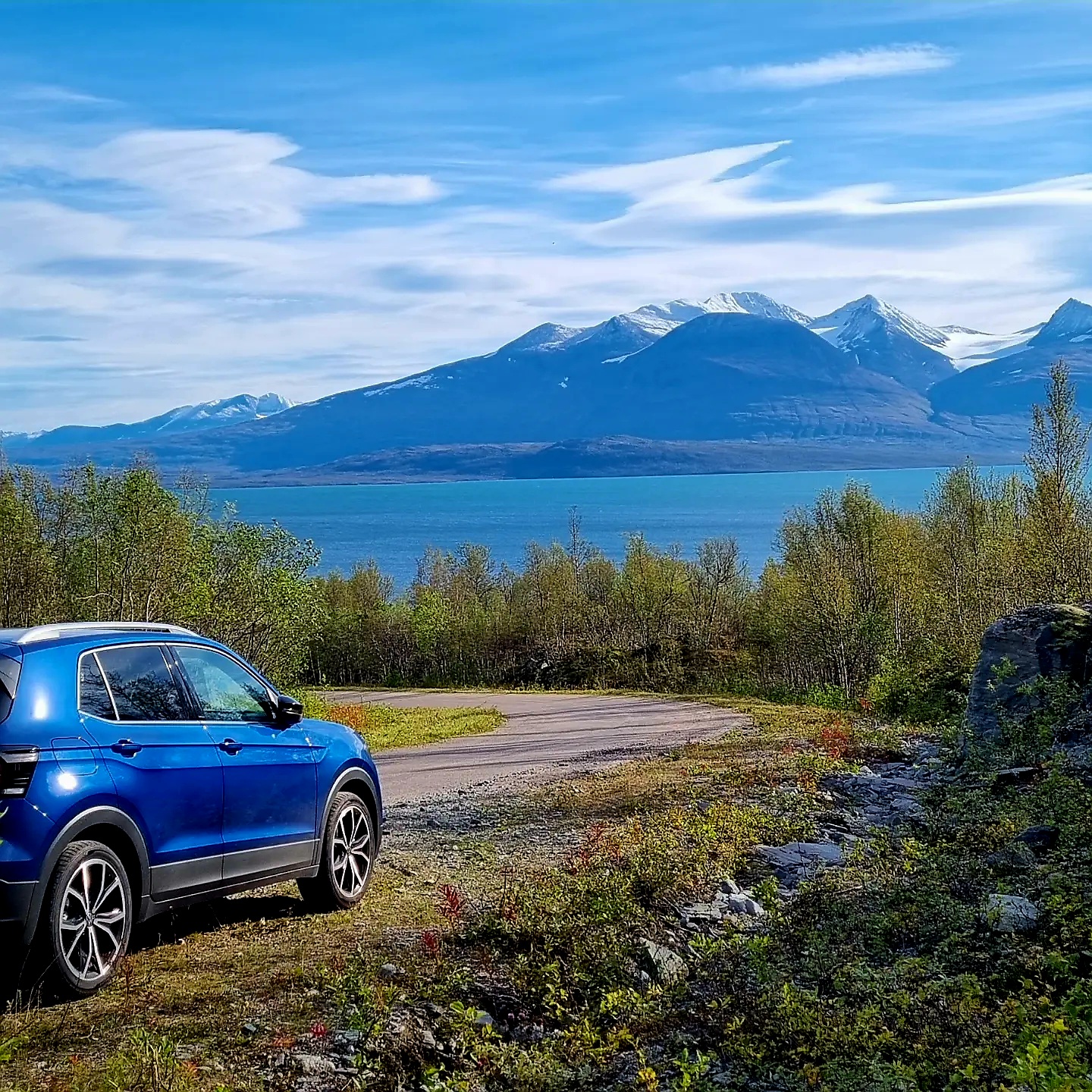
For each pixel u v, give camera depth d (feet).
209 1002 20.49
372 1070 18.29
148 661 23.40
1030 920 24.31
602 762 61.26
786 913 27.20
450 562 306.35
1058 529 112.78
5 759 19.29
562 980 22.79
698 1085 17.70
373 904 28.25
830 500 177.17
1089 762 41.34
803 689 168.14
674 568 246.88
